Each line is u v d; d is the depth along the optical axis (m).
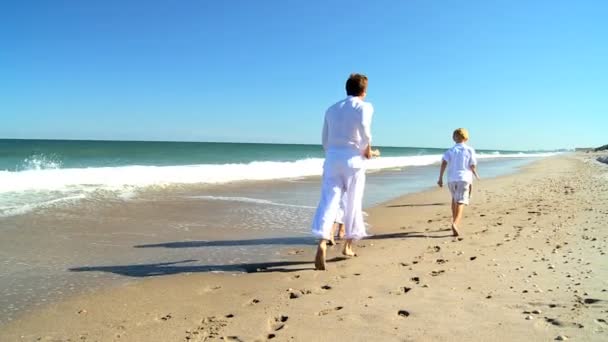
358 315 3.18
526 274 4.14
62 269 4.52
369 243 5.89
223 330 3.00
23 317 3.27
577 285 3.74
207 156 43.78
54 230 6.27
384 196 11.41
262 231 6.66
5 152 39.16
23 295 3.73
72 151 45.22
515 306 3.28
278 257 5.14
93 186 11.33
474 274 4.22
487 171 24.34
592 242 5.43
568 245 5.32
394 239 6.14
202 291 3.89
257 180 14.97
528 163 36.88
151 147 69.94
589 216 7.42
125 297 3.72
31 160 26.92
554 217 7.48
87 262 4.80
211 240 5.99
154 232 6.40
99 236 6.03
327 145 4.86
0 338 2.90
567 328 2.83
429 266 4.60
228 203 9.44
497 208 8.95
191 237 6.14
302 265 4.78
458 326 2.91
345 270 4.52
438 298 3.51
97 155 38.53
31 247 5.33
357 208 4.84
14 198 8.94
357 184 4.72
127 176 13.73
